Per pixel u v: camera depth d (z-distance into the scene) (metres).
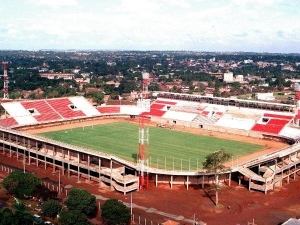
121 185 147.88
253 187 148.88
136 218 124.12
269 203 137.38
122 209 115.62
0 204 129.00
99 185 155.00
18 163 184.62
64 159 169.38
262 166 163.38
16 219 109.12
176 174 150.62
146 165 163.62
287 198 142.25
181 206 134.38
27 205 130.50
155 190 149.62
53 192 144.75
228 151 193.75
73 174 169.62
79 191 123.31
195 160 175.75
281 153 160.62
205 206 134.38
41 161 185.12
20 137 197.88
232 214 128.12
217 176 145.25
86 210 122.75
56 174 169.00
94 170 157.62
